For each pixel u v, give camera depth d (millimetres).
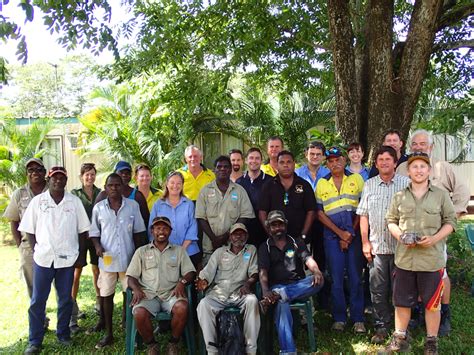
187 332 4664
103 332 5371
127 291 4762
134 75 8680
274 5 8586
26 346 5012
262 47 8289
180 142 10641
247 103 12133
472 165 15039
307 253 4801
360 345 4770
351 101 7121
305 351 4719
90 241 5523
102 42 5227
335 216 5078
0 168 11828
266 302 4449
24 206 5129
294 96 12016
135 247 5156
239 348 4297
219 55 8609
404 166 5000
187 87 8430
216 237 5066
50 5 4848
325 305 5609
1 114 12273
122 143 11891
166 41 8180
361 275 5082
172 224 5145
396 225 4332
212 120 11938
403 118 6832
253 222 5336
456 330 5082
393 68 7039
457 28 8734
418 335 4922
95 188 5754
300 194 5082
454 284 6691
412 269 4223
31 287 5125
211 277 4797
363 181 5227
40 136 12352
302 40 8805
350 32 7070
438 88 9820
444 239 4320
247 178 5707
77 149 13648
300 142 11961
